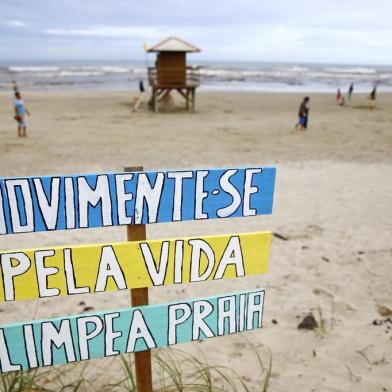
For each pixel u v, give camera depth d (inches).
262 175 72.1
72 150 469.4
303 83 2377.0
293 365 117.6
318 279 174.2
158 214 69.1
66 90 1561.3
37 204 63.6
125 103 1055.6
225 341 129.7
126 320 71.2
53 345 68.6
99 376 110.0
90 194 65.4
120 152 463.8
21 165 394.9
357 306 151.6
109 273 68.3
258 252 74.4
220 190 70.8
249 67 4761.3
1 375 92.9
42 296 66.4
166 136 579.5
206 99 1212.5
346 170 389.7
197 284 170.9
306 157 449.7
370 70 4662.9
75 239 220.7
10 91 1455.5
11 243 214.5
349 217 258.8
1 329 65.4
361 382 110.7
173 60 833.5
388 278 174.9
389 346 126.7
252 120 780.6
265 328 137.2
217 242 71.7
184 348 125.5
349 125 716.7
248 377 111.8
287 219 254.2
